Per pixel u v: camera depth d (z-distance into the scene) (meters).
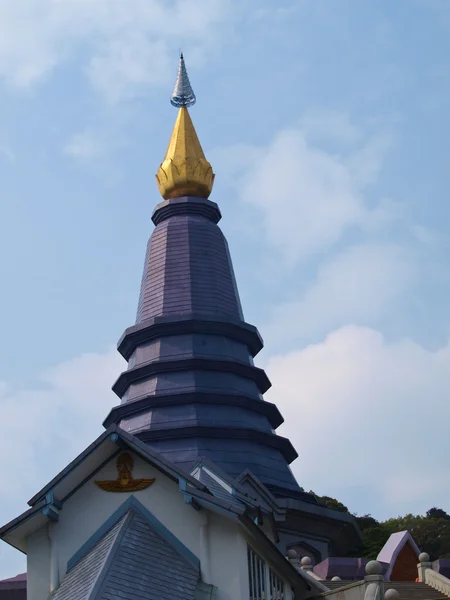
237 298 87.19
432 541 114.44
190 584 38.72
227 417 78.00
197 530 40.28
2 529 40.97
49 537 41.28
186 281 85.38
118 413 80.19
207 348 81.69
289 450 79.81
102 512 41.34
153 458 40.78
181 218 89.81
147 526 40.41
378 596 41.47
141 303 86.75
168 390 79.00
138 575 37.22
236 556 39.69
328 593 44.50
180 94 96.38
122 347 85.00
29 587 40.72
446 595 54.44
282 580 44.62
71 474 41.00
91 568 37.88
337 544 78.50
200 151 93.81
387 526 117.38
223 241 89.69
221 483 49.59
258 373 82.38
